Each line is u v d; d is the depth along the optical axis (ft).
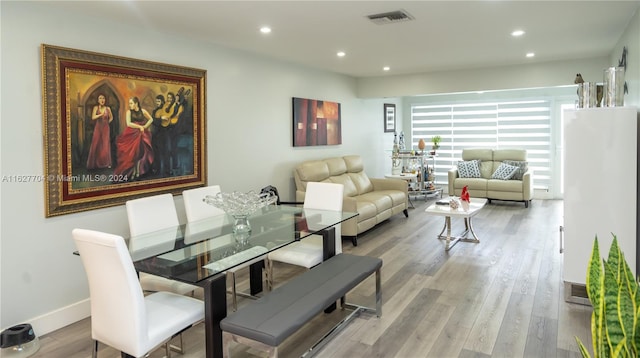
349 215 11.63
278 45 14.51
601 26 12.56
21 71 9.22
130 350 6.64
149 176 12.10
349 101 22.93
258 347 6.86
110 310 6.75
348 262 9.94
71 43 10.14
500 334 9.16
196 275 7.39
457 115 28.81
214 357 7.39
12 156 9.16
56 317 9.99
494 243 16.39
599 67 17.85
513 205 24.50
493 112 27.58
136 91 11.61
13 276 9.27
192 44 13.42
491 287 11.87
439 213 15.52
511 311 10.29
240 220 10.27
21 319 9.41
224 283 7.50
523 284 12.05
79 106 10.27
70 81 10.05
